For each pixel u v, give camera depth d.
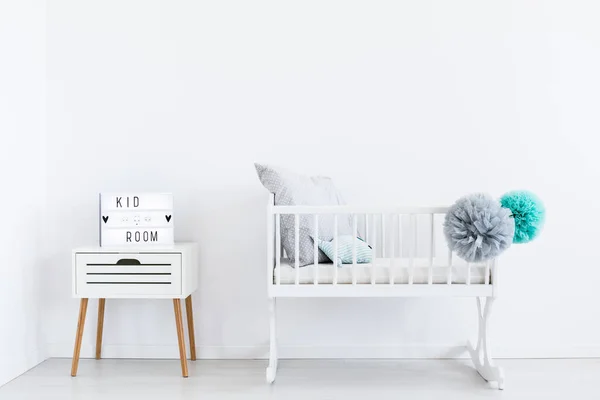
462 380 2.44
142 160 2.82
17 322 2.55
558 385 2.37
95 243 2.82
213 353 2.80
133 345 2.81
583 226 2.79
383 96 2.81
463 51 2.80
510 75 2.80
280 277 2.31
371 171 2.81
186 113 2.82
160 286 2.46
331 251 2.40
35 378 2.48
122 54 2.81
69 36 2.81
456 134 2.80
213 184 2.82
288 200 2.42
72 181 2.82
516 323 2.79
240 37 2.81
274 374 2.43
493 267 2.28
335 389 2.33
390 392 2.29
